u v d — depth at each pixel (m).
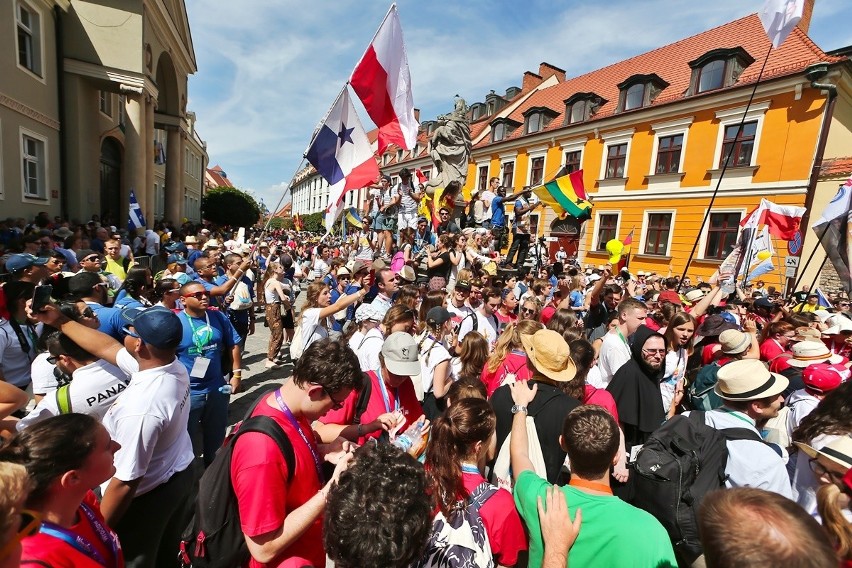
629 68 26.48
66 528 1.40
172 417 2.13
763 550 0.99
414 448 2.19
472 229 10.70
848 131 17.27
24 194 12.39
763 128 17.16
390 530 1.13
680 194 19.86
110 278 5.25
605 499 1.71
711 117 18.88
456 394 2.64
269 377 6.08
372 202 12.98
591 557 1.61
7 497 1.02
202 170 43.88
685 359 3.79
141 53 15.22
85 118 15.21
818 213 15.79
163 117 22.08
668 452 2.12
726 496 1.15
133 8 14.98
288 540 1.48
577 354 2.96
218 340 3.49
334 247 16.86
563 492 1.79
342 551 1.15
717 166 18.58
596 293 5.95
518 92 35.56
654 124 20.98
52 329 2.68
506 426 2.61
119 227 16.36
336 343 1.74
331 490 1.27
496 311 5.71
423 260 8.48
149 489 2.14
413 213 11.04
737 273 8.62
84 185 15.14
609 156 23.25
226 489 1.57
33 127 12.74
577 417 1.86
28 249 6.75
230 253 6.44
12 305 3.09
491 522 1.75
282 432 1.59
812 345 3.68
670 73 22.73
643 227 21.28
